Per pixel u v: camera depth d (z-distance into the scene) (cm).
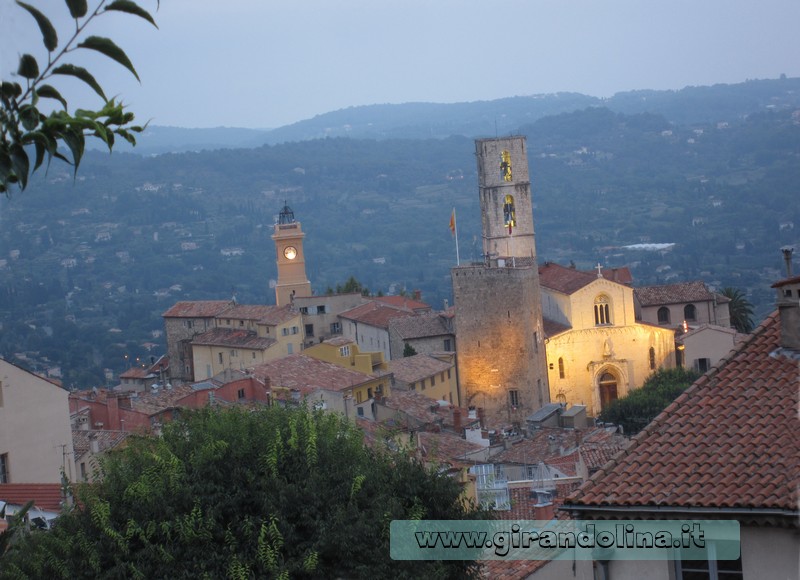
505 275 18562
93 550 3528
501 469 9688
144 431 4800
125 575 3500
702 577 2455
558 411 15738
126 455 3928
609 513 2505
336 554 3572
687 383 17200
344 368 15262
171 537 3556
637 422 15812
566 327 19762
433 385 17600
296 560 3531
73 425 10731
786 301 2686
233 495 3631
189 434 3922
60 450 8369
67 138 1354
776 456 2458
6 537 1784
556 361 19650
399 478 3869
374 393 14412
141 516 3566
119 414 11938
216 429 3794
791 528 2341
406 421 12950
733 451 2506
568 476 8312
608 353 19600
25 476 8125
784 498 2347
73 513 3784
